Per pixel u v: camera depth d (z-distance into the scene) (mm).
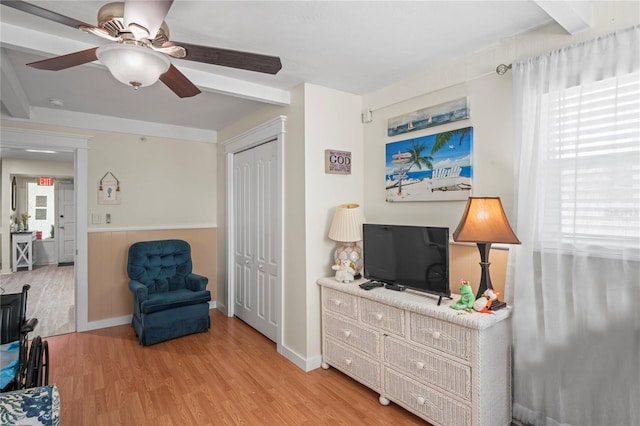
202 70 2611
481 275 2080
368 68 2598
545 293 1912
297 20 1921
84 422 2141
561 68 1871
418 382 2109
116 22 1389
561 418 1860
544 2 1598
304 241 2879
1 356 1967
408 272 2316
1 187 6910
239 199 4137
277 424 2135
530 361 1972
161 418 2189
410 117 2732
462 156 2387
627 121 1663
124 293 4020
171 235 4332
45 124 3553
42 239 7965
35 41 2000
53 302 4859
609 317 1716
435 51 2324
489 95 2266
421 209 2691
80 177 3764
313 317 2895
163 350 3229
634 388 1642
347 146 3113
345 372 2637
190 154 4477
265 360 3023
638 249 1638
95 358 3047
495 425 1932
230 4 1756
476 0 1741
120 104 3420
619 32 1680
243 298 4062
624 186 1674
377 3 1764
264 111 3469
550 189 1905
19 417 1064
